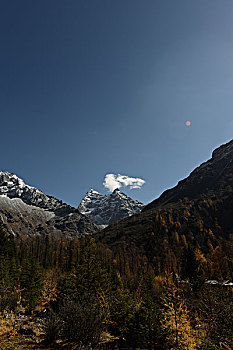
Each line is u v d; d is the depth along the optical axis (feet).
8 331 33.40
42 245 408.67
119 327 34.53
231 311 30.09
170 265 217.56
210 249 272.72
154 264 270.46
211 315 30.53
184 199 545.44
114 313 37.55
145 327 31.94
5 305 47.47
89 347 28.71
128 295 40.57
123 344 32.65
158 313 32.73
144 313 33.58
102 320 36.83
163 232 397.39
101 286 72.64
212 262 172.96
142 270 224.33
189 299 35.19
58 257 320.29
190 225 387.75
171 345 30.53
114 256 339.36
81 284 72.13
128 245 396.78
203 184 595.06
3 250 151.84
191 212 445.37
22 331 34.12
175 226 402.93
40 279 74.74
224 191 490.90
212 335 28.32
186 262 109.60
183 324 30.53
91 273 77.46
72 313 32.86
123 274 220.23
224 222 374.43
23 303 59.21
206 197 494.59
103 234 531.09
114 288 78.89
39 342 29.99
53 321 32.48
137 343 31.58
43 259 300.20
